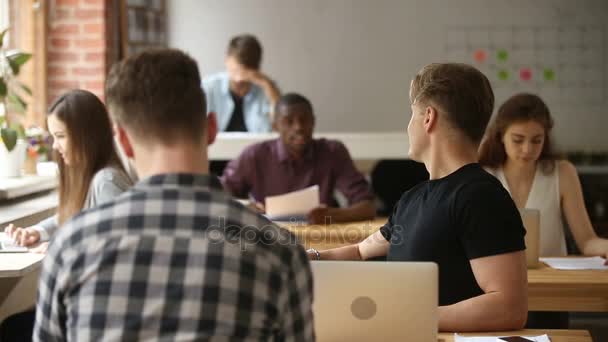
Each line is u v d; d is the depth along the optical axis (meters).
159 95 1.17
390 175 5.62
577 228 3.11
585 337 1.94
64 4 5.57
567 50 7.29
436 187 1.93
